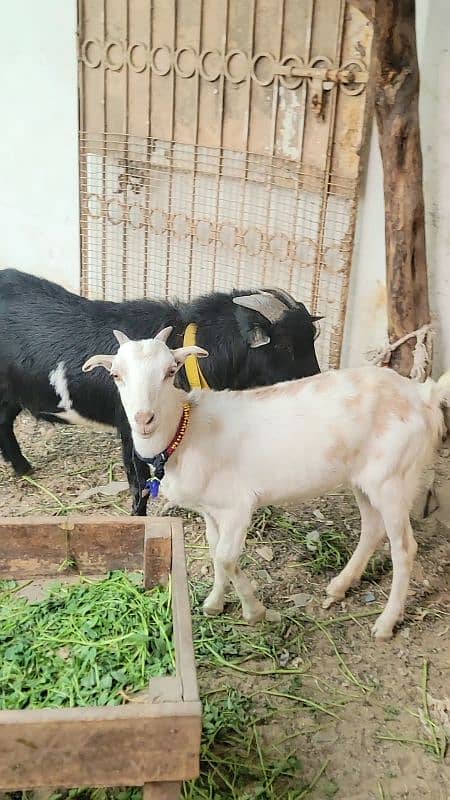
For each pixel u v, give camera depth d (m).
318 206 2.94
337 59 2.72
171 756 1.30
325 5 2.68
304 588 2.11
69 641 1.61
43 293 2.36
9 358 2.31
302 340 2.30
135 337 2.24
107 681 1.51
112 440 2.80
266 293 2.32
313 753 1.67
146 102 3.19
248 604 1.96
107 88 3.27
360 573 2.06
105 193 3.48
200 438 1.81
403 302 2.57
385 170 2.48
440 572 2.18
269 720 1.74
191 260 3.33
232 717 1.73
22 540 1.75
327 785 1.61
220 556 1.88
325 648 1.92
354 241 2.94
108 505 2.42
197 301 2.30
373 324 3.01
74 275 3.82
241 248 3.18
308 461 1.85
